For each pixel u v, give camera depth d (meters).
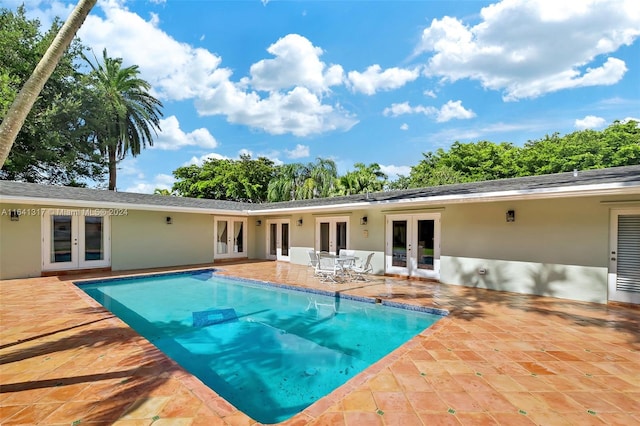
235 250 16.59
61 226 11.16
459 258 9.64
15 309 6.43
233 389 4.19
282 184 30.48
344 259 10.61
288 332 6.32
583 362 4.09
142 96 25.09
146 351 4.25
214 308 8.05
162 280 11.59
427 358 4.19
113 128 23.19
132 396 3.12
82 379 3.47
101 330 5.13
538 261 8.18
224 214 15.72
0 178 19.38
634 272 6.91
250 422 2.71
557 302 7.41
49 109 18.22
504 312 6.52
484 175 28.41
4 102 13.67
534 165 26.94
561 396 3.26
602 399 3.22
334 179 29.11
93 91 20.92
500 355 4.30
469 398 3.21
